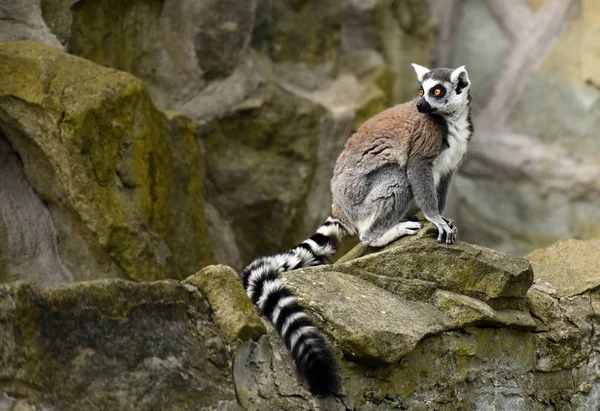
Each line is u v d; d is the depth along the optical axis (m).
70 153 11.01
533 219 17.69
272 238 14.86
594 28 17.36
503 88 18.09
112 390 6.13
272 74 15.55
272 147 14.93
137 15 14.01
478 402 8.67
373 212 10.32
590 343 9.99
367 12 17.11
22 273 11.48
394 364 7.89
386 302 8.20
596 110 17.45
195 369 6.75
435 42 18.27
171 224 12.68
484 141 17.95
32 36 12.58
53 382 5.86
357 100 15.83
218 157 14.49
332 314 7.68
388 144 10.36
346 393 7.52
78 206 11.13
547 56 17.81
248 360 7.20
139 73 14.17
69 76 11.27
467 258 8.86
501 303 9.12
